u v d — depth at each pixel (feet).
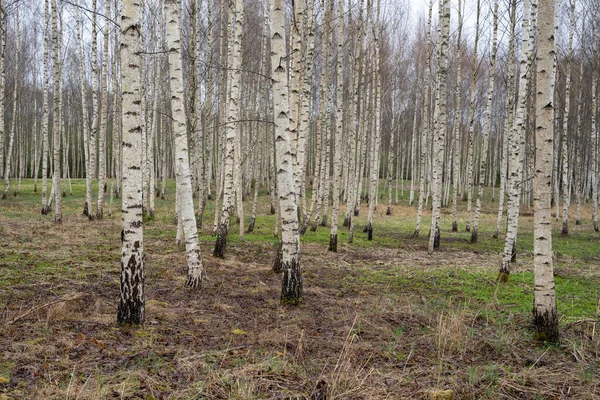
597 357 17.51
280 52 23.88
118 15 73.10
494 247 56.70
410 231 70.90
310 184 126.62
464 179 136.36
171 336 18.49
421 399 13.78
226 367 15.46
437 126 49.39
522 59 37.35
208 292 27.12
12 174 146.41
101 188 62.44
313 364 15.98
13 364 14.55
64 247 38.29
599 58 73.87
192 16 44.75
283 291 25.09
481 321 22.86
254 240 50.67
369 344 18.61
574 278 35.40
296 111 35.12
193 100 48.80
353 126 61.67
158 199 96.37
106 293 24.80
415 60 102.68
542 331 19.08
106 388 12.98
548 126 18.37
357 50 56.39
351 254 46.26
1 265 29.37
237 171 49.62
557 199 88.84
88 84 122.83
